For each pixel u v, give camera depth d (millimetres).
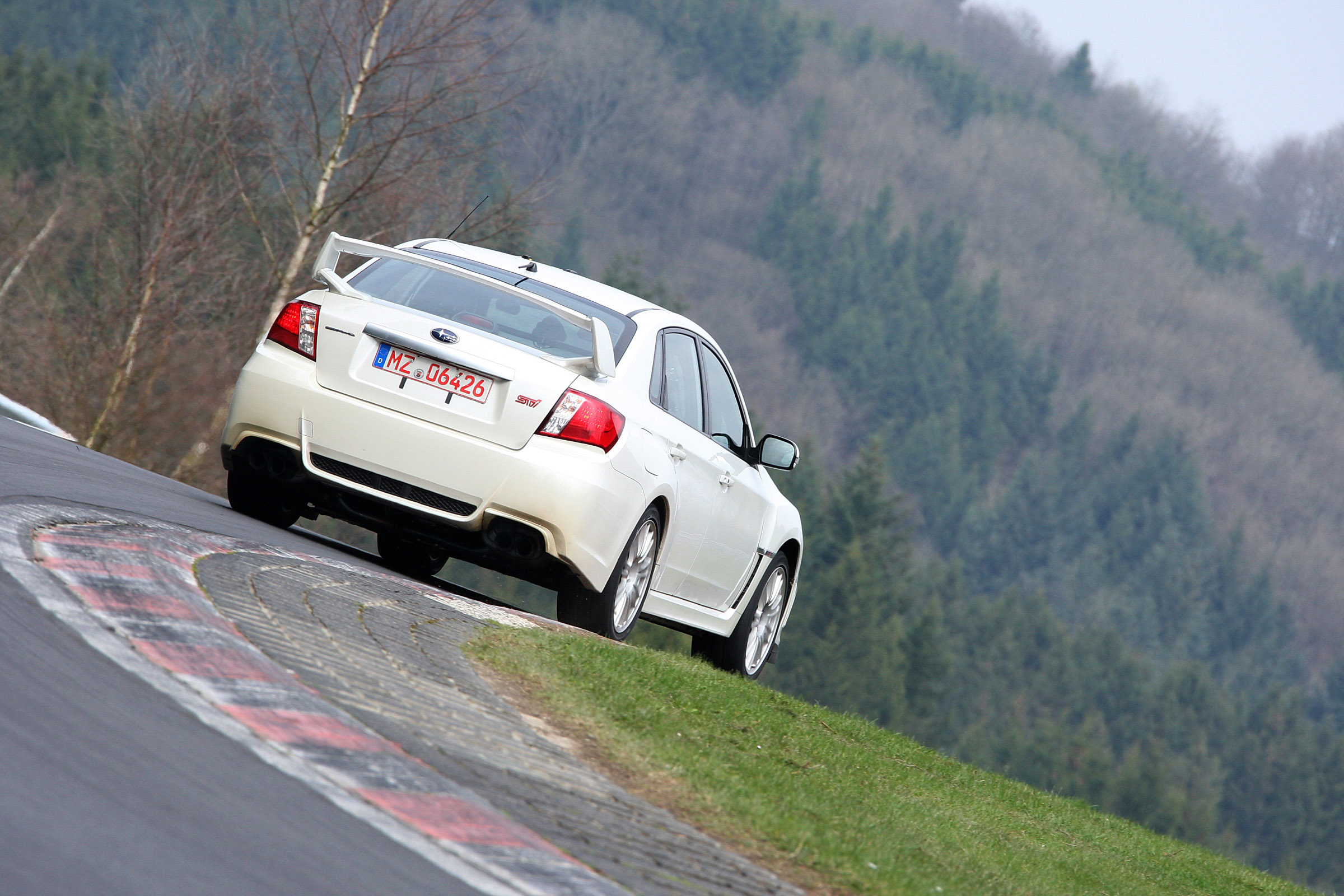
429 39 81500
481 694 18328
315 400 25969
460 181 85938
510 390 25688
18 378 85000
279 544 25219
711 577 31562
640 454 26797
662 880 13227
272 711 14375
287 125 83312
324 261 27203
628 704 20797
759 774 19531
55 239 96375
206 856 10461
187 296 84250
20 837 9844
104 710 12883
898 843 18312
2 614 14672
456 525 25719
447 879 11492
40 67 196875
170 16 85312
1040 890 19625
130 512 22906
